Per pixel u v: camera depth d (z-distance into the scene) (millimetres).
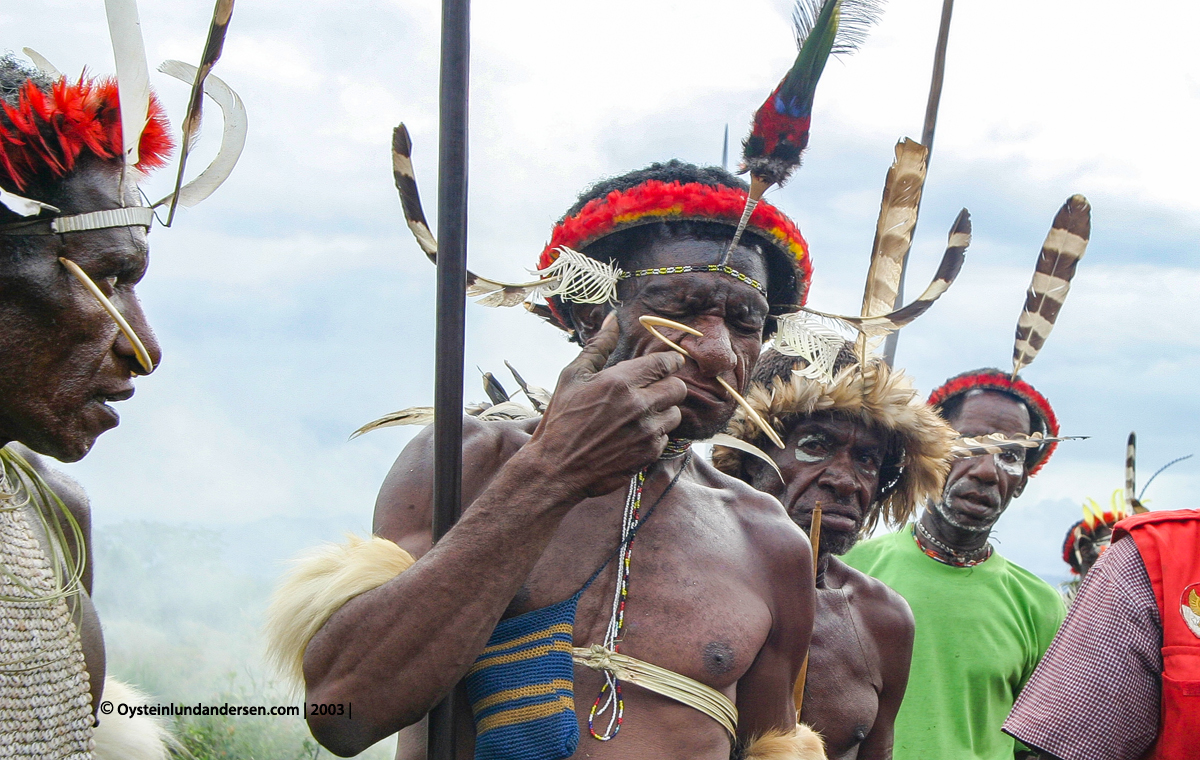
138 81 1665
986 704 4035
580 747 1955
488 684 1914
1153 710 2408
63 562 1859
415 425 2322
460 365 1872
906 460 3520
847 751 3223
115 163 1633
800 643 2312
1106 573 2543
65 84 1601
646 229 2197
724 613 2123
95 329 1589
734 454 3430
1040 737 2453
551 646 1935
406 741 2104
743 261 2174
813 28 2029
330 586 1863
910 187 2549
